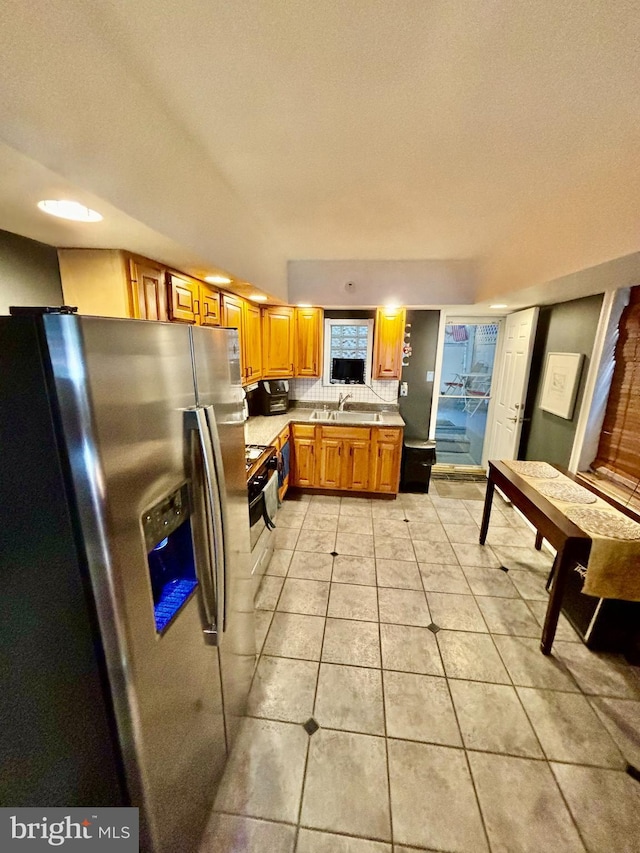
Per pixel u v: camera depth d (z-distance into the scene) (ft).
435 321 13.12
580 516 6.36
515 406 12.12
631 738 4.99
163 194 4.06
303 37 2.87
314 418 13.00
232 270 6.34
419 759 4.70
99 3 2.57
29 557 2.50
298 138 4.48
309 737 4.94
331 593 7.80
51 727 2.84
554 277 6.37
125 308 4.89
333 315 13.20
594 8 2.58
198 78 3.37
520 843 3.91
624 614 6.13
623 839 3.95
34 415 2.24
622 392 8.10
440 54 3.05
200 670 3.74
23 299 4.39
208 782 4.00
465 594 7.83
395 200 6.44
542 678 5.87
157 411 2.90
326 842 3.90
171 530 3.14
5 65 2.21
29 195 3.04
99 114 2.98
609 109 3.76
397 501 12.48
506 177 5.48
